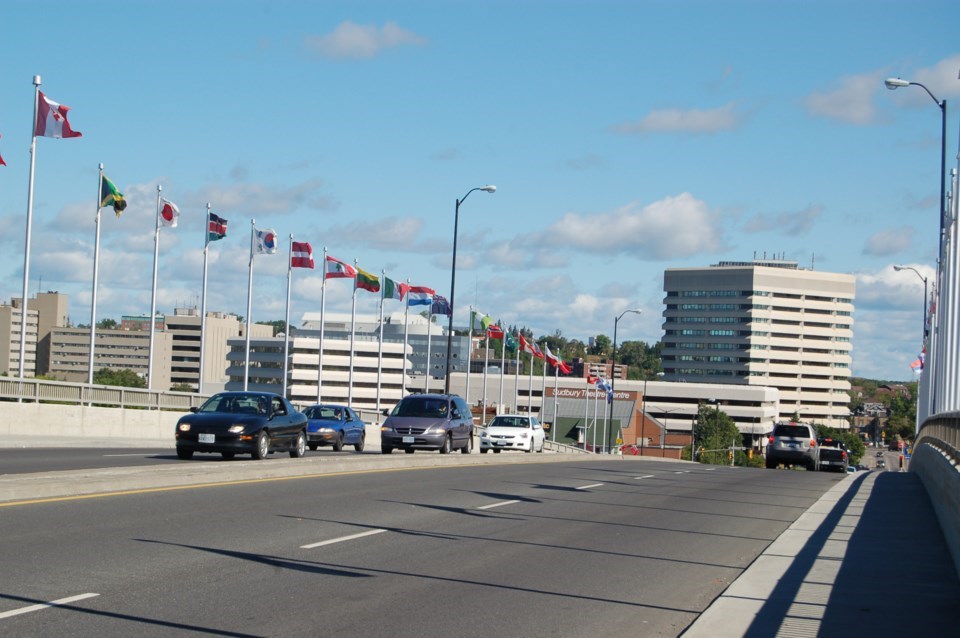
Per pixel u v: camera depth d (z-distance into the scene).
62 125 39.06
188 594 9.85
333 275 59.03
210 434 25.91
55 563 10.99
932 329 53.28
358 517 16.25
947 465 17.83
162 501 16.81
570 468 33.09
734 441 130.12
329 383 130.75
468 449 38.00
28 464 23.62
